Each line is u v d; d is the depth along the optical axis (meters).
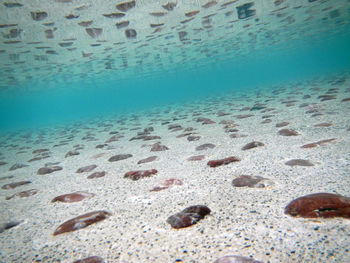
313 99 1.98
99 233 0.49
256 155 0.82
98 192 0.70
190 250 0.41
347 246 0.38
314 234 0.41
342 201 0.45
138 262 0.40
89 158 1.19
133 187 0.70
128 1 2.13
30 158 1.49
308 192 0.53
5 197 0.76
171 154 1.00
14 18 2.06
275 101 2.38
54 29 2.51
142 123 2.63
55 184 0.84
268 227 0.44
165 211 0.54
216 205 0.54
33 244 0.49
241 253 0.39
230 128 1.38
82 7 2.07
